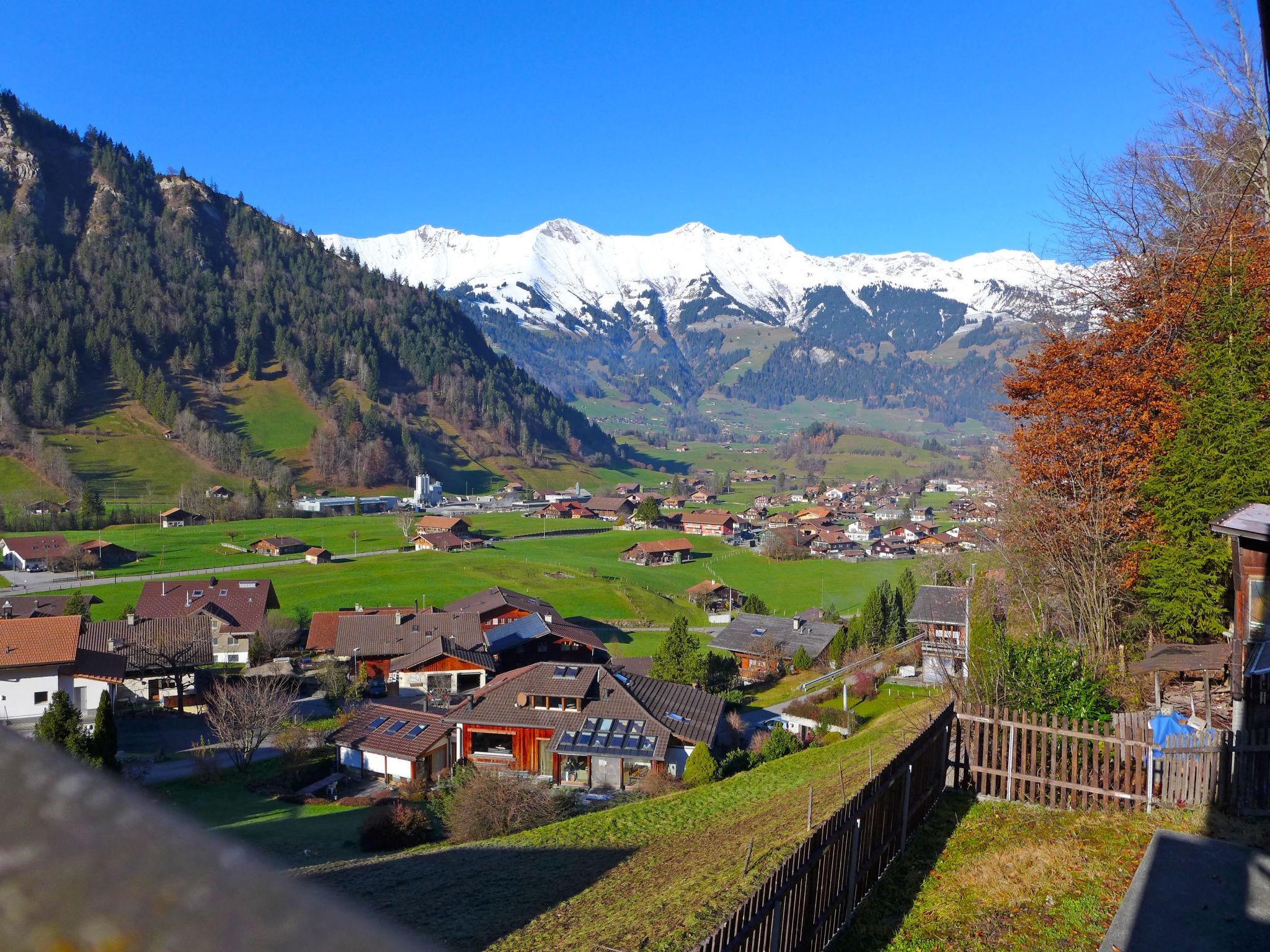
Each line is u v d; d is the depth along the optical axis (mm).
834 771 28297
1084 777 14469
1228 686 22688
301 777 43719
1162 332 30062
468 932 17953
